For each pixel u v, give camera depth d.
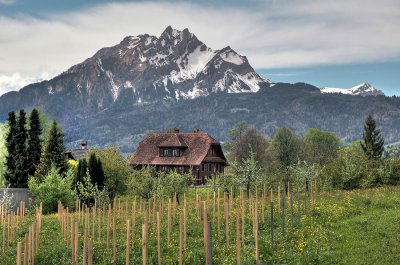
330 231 33.91
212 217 39.84
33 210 60.41
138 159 117.06
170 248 31.34
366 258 27.58
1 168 89.00
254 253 29.30
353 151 65.62
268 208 42.34
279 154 114.88
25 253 27.41
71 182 63.19
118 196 68.81
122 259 29.77
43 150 87.38
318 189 59.44
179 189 58.97
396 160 63.72
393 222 35.34
